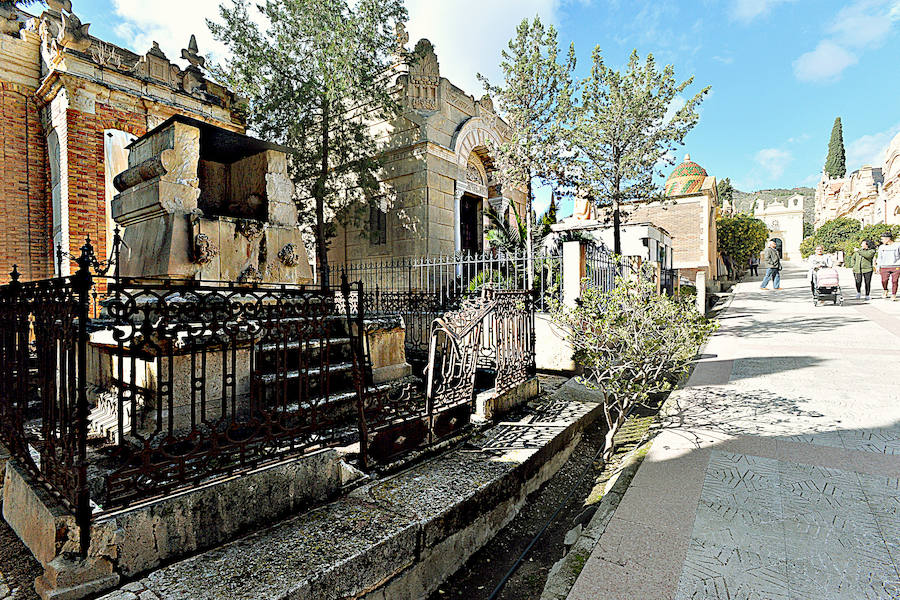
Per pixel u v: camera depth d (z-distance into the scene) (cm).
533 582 286
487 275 898
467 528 303
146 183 455
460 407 437
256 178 553
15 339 304
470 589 283
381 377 518
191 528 247
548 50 995
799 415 469
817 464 360
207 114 931
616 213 996
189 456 253
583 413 491
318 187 1032
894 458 362
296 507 296
